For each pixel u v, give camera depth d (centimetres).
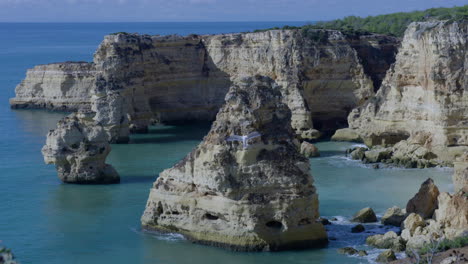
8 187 9238
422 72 11150
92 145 9425
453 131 10700
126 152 11756
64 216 7969
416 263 5903
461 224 6744
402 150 10981
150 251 6781
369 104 12000
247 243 6681
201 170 6888
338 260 6450
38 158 10962
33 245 7050
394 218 7462
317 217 6919
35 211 8169
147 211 7331
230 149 6794
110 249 6888
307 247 6781
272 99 7038
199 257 6588
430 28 11044
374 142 11831
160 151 11844
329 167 10538
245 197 6706
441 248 6238
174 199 7075
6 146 11894
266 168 6775
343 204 8444
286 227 6706
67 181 9444
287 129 7069
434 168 10431
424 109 11119
